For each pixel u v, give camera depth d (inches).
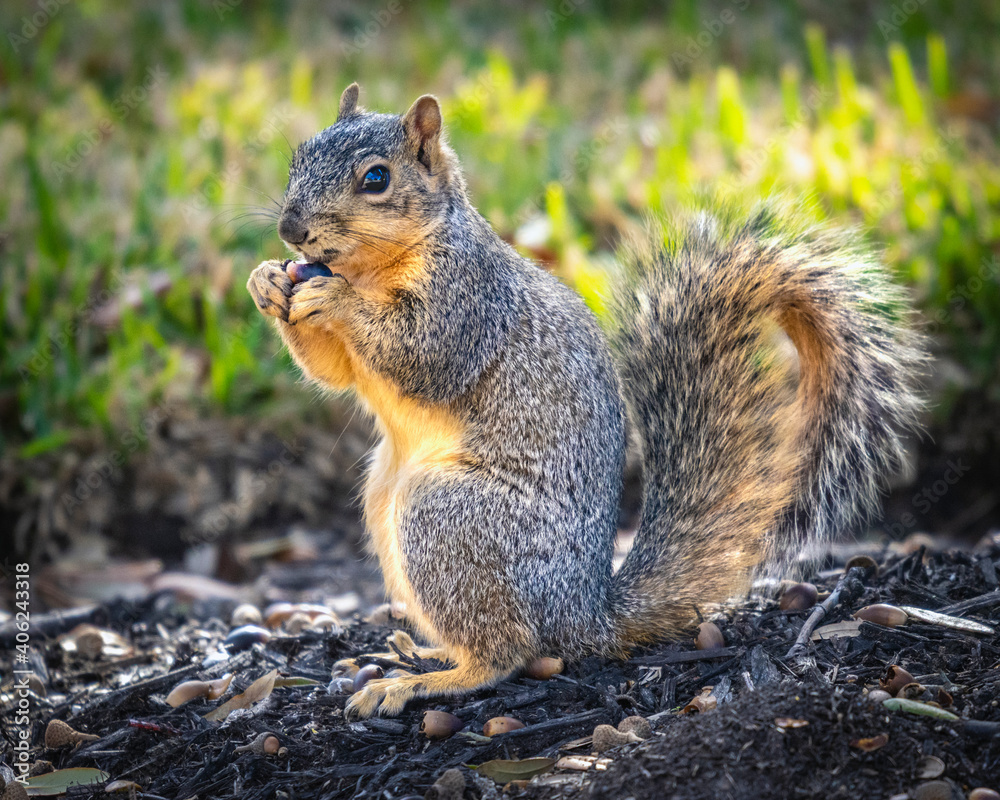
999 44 860.0
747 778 228.2
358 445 570.9
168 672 356.5
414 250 326.3
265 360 593.6
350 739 283.7
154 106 775.7
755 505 329.7
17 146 713.6
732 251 347.6
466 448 319.9
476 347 324.2
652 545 331.3
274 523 553.0
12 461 536.1
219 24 953.5
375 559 505.4
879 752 233.8
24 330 578.2
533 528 305.3
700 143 702.5
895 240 609.6
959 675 273.9
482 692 303.1
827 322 338.0
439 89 816.9
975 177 658.8
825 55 864.3
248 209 639.8
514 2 1025.5
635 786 232.5
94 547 523.5
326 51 892.0
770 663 291.1
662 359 346.0
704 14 965.8
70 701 345.7
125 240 629.0
